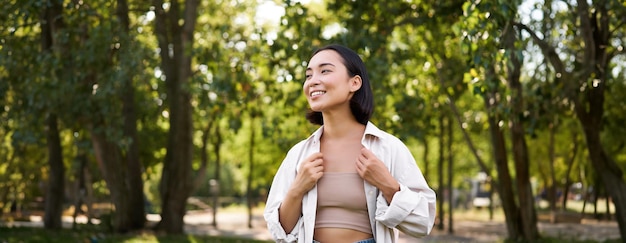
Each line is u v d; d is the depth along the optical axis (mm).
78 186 19453
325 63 2711
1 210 22016
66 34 12625
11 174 21328
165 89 16781
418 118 13789
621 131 18250
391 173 2689
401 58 13359
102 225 16594
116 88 13070
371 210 2621
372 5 12242
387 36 12188
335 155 2734
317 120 2982
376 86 11586
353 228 2645
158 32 15945
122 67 12555
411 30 16031
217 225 25031
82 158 19766
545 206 45281
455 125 25891
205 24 18281
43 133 16844
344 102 2732
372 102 2785
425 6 12219
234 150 28297
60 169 16953
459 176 35594
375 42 11414
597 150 12961
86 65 13352
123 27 13328
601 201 50906
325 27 14086
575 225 25688
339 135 2773
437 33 13586
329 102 2686
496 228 25219
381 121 12750
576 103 12688
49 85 12828
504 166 15328
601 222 27969
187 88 13344
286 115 14297
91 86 13648
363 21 11953
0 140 19250
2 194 21750
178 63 16281
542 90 13344
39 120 14617
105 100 13398
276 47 11484
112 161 15945
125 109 16547
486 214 35625
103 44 12570
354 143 2748
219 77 12305
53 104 13305
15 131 14141
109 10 13406
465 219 31672
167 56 16219
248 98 13727
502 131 15250
